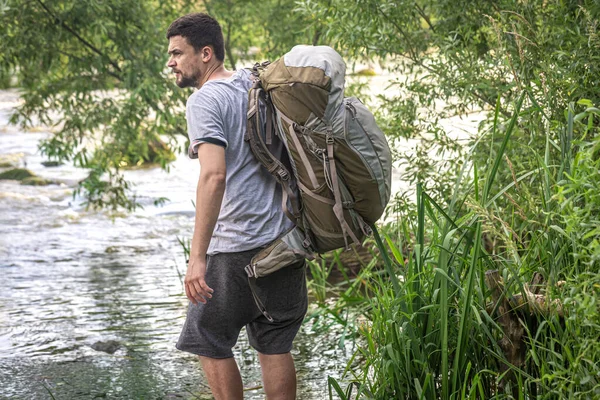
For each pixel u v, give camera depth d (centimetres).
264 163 380
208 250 394
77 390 504
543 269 380
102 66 859
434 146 619
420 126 622
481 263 394
